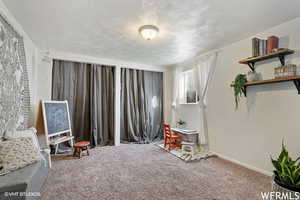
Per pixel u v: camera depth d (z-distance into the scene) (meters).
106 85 4.23
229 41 2.84
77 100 3.89
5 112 1.92
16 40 2.20
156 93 4.95
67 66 3.76
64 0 1.74
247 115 2.66
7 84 1.97
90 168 2.63
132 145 4.11
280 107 2.24
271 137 2.33
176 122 4.52
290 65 2.02
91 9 1.90
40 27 2.38
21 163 1.64
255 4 1.79
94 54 3.66
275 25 2.28
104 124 4.18
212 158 3.11
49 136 2.98
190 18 2.09
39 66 3.36
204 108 3.50
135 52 3.49
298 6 1.82
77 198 1.81
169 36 2.64
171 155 3.31
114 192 1.94
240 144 2.77
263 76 2.44
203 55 3.59
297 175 1.53
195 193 1.93
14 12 1.98
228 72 3.00
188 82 4.19
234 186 2.08
